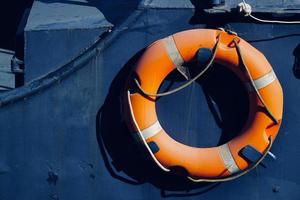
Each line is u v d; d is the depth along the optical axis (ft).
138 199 27.43
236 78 26.89
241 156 26.55
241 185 27.27
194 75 26.84
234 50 26.37
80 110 27.32
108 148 27.32
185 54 26.32
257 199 27.32
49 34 27.50
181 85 26.89
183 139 27.17
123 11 28.12
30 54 27.58
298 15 26.71
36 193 27.61
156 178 27.27
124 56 27.09
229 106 26.99
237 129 27.04
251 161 26.58
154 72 26.37
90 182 27.48
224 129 27.07
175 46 26.32
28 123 27.37
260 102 26.50
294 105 27.17
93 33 27.50
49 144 27.43
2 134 27.43
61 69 27.17
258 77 26.35
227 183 27.25
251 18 26.84
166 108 27.07
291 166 27.25
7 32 36.35
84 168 27.45
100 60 27.14
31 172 27.53
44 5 28.96
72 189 27.53
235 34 26.61
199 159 26.55
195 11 26.89
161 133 26.55
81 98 27.27
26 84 27.35
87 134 27.35
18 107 27.32
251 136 26.61
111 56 27.12
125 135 27.20
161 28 26.99
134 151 27.17
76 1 29.07
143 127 26.40
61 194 27.55
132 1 28.45
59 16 28.22
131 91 26.55
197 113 27.07
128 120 26.61
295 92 27.17
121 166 27.32
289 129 27.22
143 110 26.43
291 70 27.09
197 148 26.81
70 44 27.55
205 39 26.32
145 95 26.43
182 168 26.61
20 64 28.99
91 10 28.37
